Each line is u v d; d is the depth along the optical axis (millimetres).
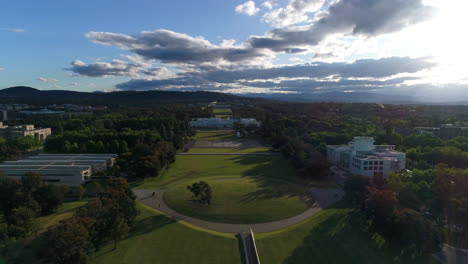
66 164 183250
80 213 92375
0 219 108312
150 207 132750
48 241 78562
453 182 121500
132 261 87562
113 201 101500
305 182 174250
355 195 131625
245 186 156500
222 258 90250
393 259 89875
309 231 108438
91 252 82688
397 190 126750
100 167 188500
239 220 118938
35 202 114750
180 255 91500
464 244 98062
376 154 193500
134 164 192500
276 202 135000
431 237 90312
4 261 81750
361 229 109875
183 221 118188
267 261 88875
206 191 130625
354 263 87750
